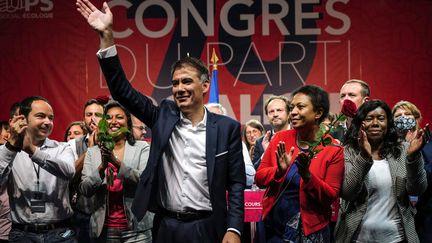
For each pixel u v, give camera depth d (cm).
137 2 836
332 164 353
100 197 441
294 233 344
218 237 330
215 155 329
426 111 826
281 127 564
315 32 829
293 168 351
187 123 335
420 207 445
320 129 347
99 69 841
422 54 825
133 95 331
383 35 827
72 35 839
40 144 426
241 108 830
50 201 420
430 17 823
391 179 389
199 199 331
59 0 838
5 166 389
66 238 423
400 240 387
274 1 829
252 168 499
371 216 386
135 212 329
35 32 839
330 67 830
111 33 324
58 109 838
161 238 332
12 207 421
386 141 398
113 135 404
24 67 838
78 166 452
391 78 827
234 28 832
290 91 830
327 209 347
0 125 587
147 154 457
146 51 837
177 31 835
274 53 831
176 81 330
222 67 831
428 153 450
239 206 332
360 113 399
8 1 837
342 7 828
